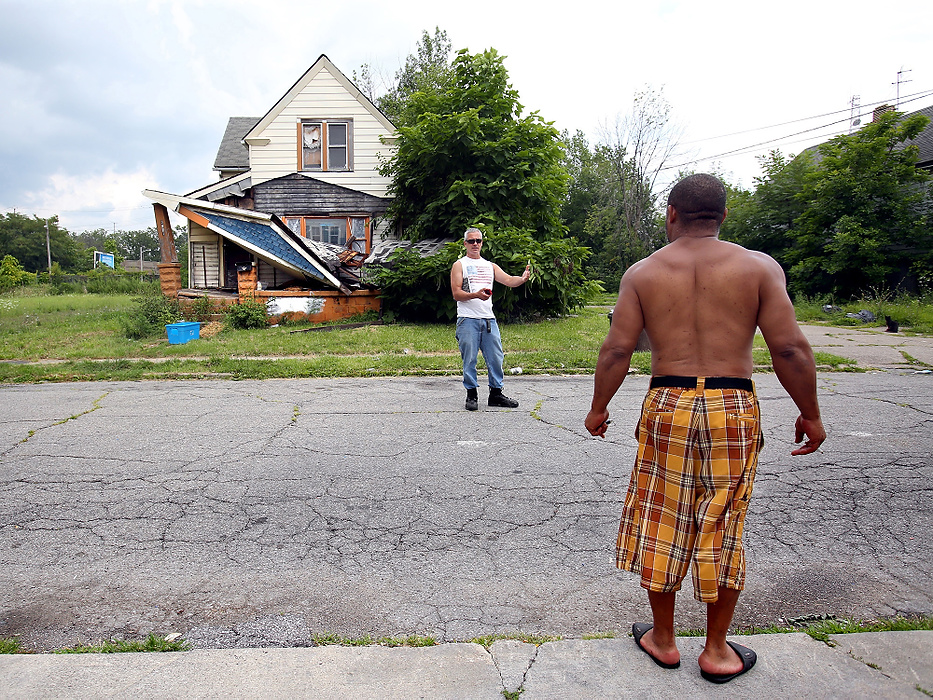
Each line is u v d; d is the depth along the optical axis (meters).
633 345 2.18
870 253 18.81
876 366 9.20
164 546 3.27
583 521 3.58
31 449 5.06
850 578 2.90
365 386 7.90
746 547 3.23
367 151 19.14
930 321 14.62
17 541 3.32
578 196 48.12
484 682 2.08
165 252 14.80
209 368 9.09
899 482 4.18
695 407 2.03
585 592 2.80
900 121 23.67
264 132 18.98
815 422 2.07
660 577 2.07
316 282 16.06
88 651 2.34
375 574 2.97
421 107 16.16
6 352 10.80
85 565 3.06
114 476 4.38
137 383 8.32
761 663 2.17
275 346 11.00
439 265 13.59
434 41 32.62
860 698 1.98
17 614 2.62
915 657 2.20
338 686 2.07
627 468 4.54
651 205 42.78
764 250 24.97
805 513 3.67
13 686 2.06
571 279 15.23
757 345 10.36
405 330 12.79
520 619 2.58
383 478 4.32
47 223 73.56
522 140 15.23
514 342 11.12
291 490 4.09
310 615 2.61
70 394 7.52
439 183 15.91
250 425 5.87
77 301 24.88
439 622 2.56
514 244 14.02
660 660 2.17
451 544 3.29
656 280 2.13
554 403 6.78
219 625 2.54
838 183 19.61
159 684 2.08
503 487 4.13
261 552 3.20
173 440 5.34
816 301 19.14
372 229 19.27
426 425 5.82
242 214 14.74
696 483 2.06
